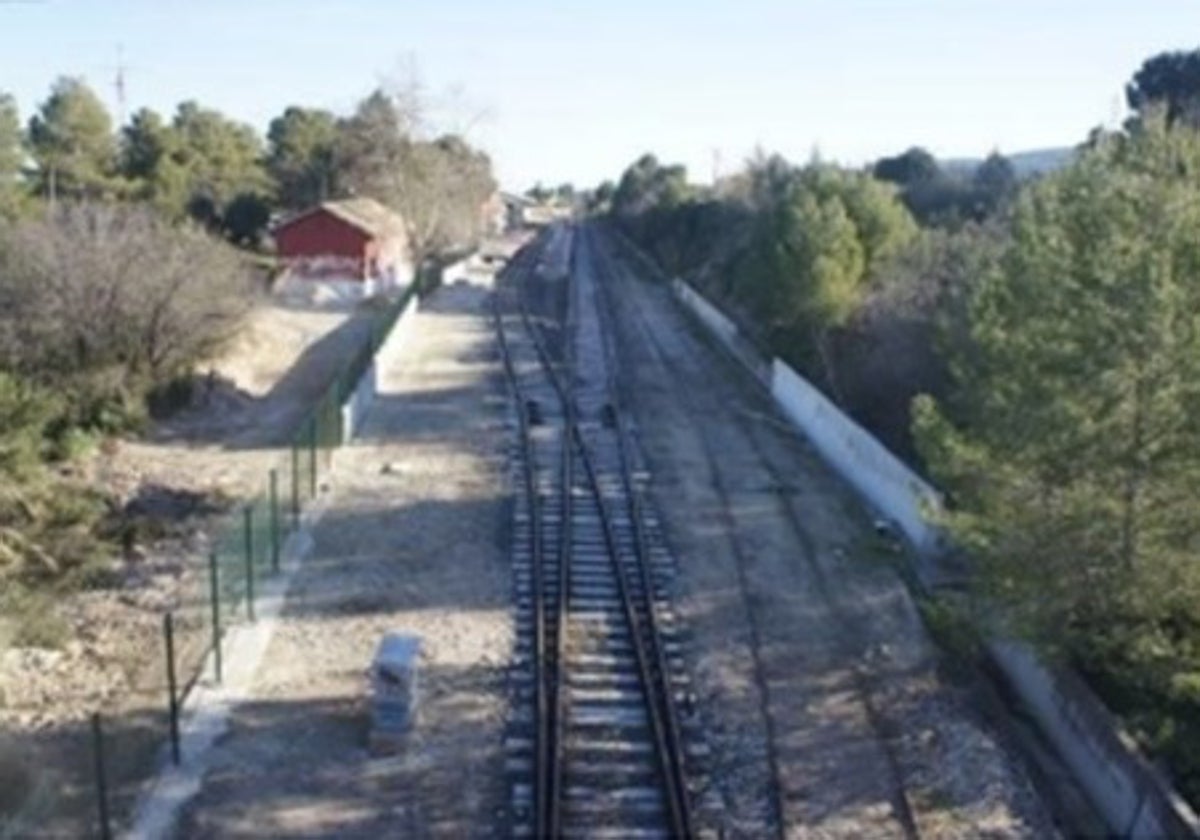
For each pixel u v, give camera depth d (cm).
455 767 1483
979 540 1633
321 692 1656
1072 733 1555
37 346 3117
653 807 1409
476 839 1343
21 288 3183
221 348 3662
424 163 7425
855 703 1673
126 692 1669
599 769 1480
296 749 1514
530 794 1420
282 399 3528
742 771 1499
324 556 2134
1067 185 1761
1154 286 1441
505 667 1738
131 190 6712
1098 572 1546
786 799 1443
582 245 10519
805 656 1811
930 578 2133
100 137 7344
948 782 1476
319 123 8075
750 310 4384
